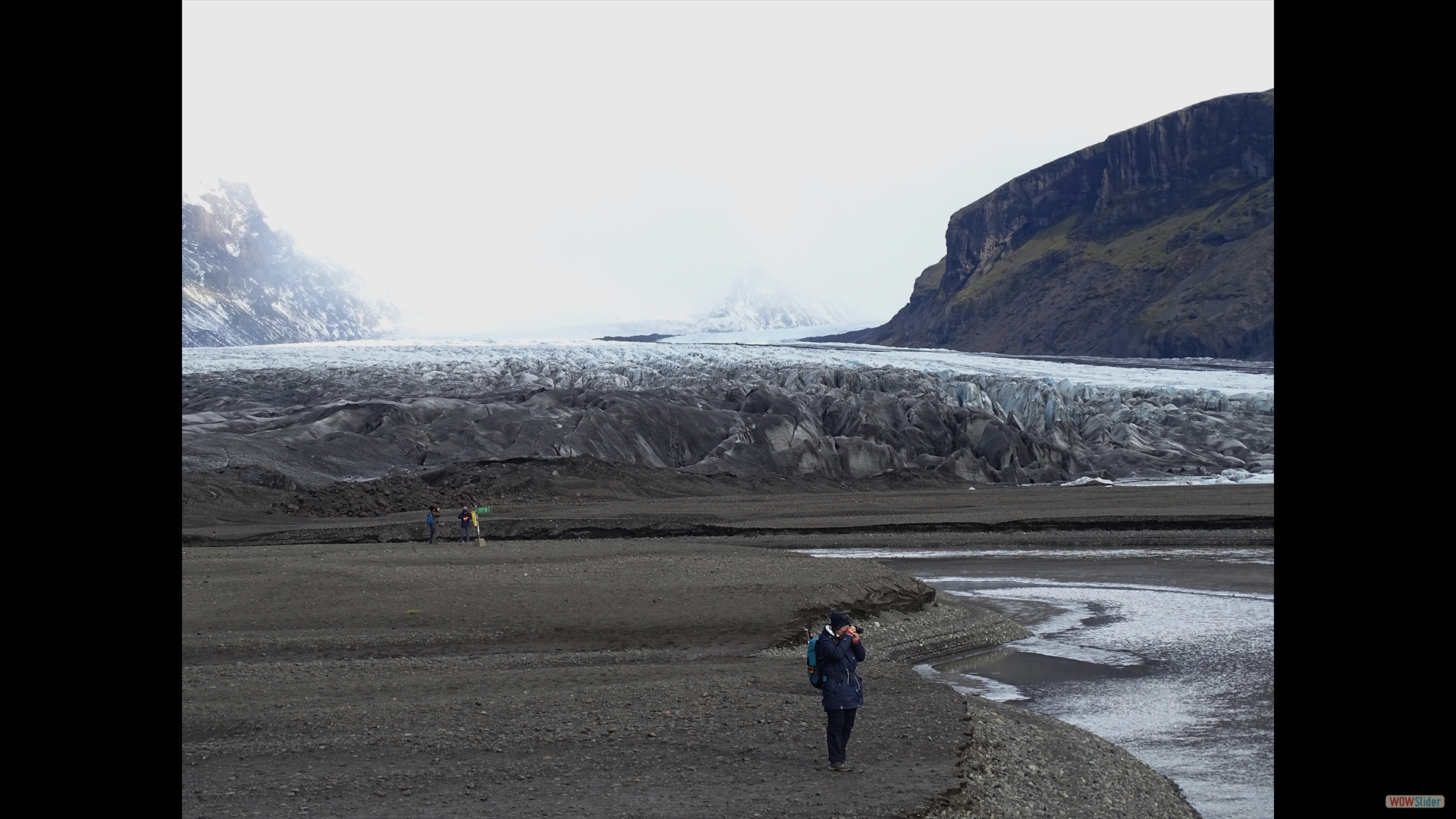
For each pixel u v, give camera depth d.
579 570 29.89
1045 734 16.08
